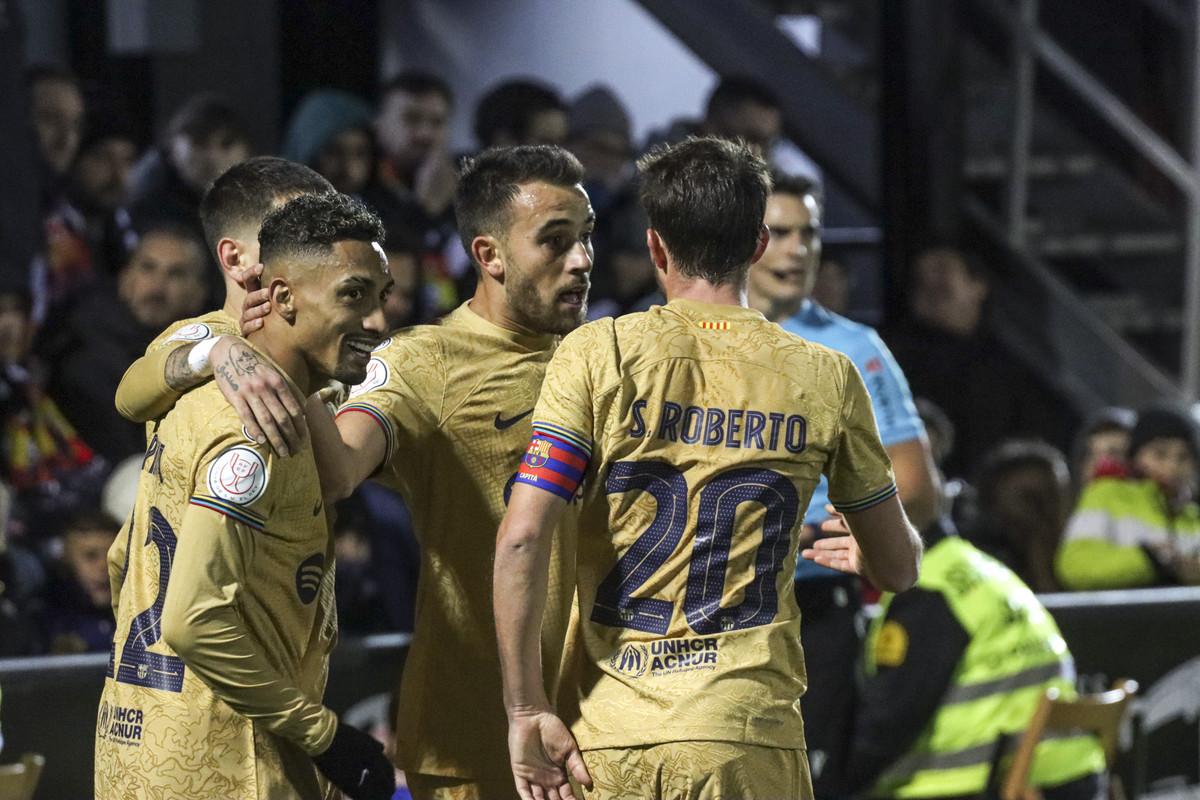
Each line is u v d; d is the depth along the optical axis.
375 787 6.89
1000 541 15.12
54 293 15.81
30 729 10.53
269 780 6.83
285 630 6.88
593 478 6.88
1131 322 21.39
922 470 10.25
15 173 15.52
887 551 7.28
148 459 7.03
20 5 18.41
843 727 10.90
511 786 7.85
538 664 6.81
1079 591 14.97
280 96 19.61
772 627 6.86
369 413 7.50
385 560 13.43
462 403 7.74
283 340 6.80
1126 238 21.62
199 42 19.20
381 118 17.77
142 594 6.97
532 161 7.73
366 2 20.05
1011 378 18.39
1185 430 15.41
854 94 21.55
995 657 11.23
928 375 17.94
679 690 6.70
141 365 7.06
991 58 21.70
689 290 7.11
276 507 6.67
